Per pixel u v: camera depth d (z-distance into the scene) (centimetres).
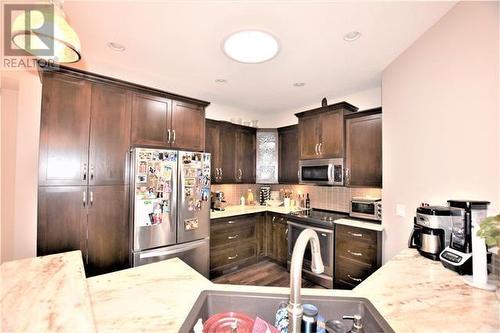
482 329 83
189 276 129
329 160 322
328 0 158
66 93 212
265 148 423
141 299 104
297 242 84
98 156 227
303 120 360
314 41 207
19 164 202
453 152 167
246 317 98
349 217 317
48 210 202
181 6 165
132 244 238
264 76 285
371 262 256
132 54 235
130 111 247
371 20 179
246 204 434
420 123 199
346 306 104
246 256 360
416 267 142
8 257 208
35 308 89
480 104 147
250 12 171
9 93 209
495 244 107
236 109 424
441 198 177
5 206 209
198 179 288
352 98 343
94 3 161
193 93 343
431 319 90
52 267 128
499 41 135
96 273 223
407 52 217
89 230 221
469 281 120
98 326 84
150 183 248
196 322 90
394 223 234
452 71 167
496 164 137
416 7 165
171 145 275
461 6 159
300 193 412
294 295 80
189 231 278
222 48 221
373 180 277
